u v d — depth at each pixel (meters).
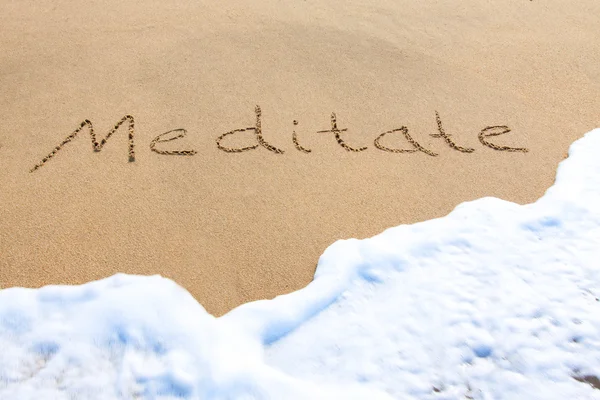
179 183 1.83
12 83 2.07
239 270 1.67
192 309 1.60
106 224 1.74
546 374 1.54
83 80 2.09
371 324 1.60
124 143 1.91
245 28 2.30
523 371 1.55
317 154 1.90
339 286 1.64
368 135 1.95
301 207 1.79
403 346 1.57
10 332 1.57
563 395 1.52
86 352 1.55
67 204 1.77
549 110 2.03
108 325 1.57
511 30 2.32
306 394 1.50
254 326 1.59
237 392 1.50
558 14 2.40
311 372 1.54
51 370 1.53
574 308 1.62
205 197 1.80
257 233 1.73
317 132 1.96
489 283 1.66
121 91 2.06
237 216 1.76
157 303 1.60
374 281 1.66
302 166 1.87
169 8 2.40
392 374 1.54
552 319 1.61
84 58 2.17
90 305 1.60
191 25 2.31
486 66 2.17
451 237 1.73
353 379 1.53
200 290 1.64
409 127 1.97
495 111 2.02
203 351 1.55
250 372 1.52
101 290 1.62
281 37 2.27
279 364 1.55
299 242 1.72
